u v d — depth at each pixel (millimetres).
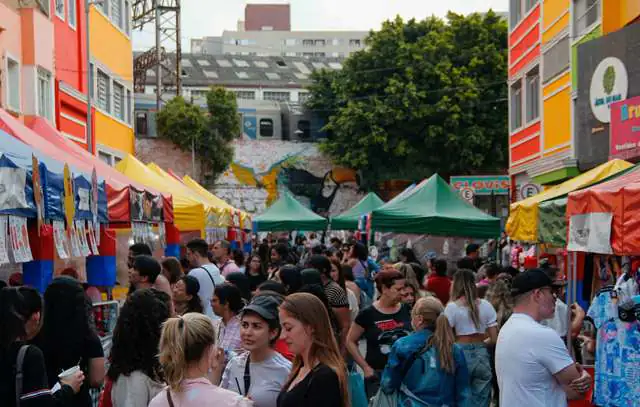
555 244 10133
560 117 22750
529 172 24906
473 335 7711
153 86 62375
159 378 5422
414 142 45844
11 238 6605
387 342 7465
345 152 47531
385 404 6105
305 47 113250
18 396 4586
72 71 24094
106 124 28094
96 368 5684
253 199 49312
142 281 8117
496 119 44688
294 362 4453
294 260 14680
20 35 16516
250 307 5008
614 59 15969
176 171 45594
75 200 8344
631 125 14703
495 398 8992
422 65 44562
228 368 5160
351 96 47250
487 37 45438
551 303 5258
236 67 72875
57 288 5648
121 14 31016
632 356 6918
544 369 4984
